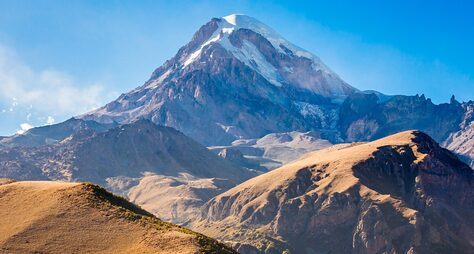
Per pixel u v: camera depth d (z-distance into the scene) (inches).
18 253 6565.0
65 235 6879.9
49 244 6722.4
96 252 6584.6
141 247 6594.5
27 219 7204.7
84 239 6811.0
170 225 7470.5
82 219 7185.0
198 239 6820.9
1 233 6968.5
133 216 7381.9
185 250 6456.7
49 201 7554.1
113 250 6619.1
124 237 6865.2
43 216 7209.6
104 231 6978.4
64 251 6599.4
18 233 6909.5
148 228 7042.3
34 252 6584.6
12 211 7480.3
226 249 7052.2
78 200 7568.9
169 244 6653.5
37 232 6929.1
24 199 7755.9
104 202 7662.4
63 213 7283.5
